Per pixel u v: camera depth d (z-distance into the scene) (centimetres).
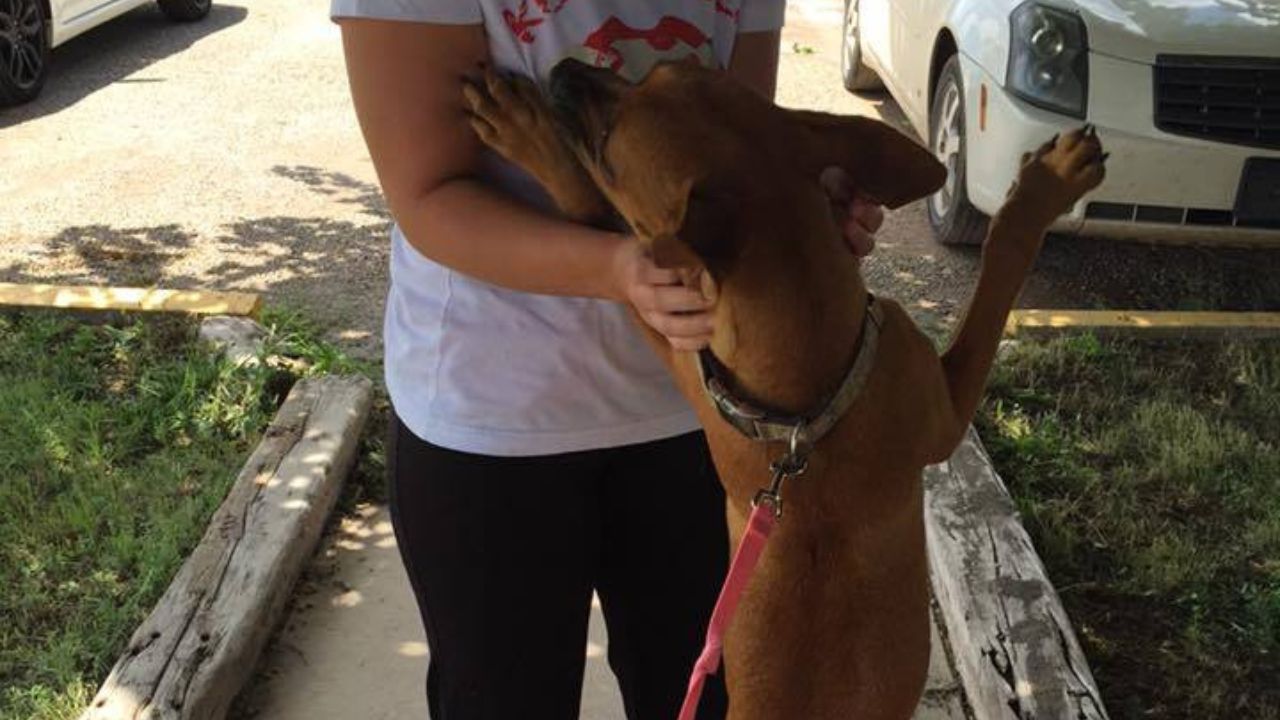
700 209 170
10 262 654
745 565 185
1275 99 545
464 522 217
